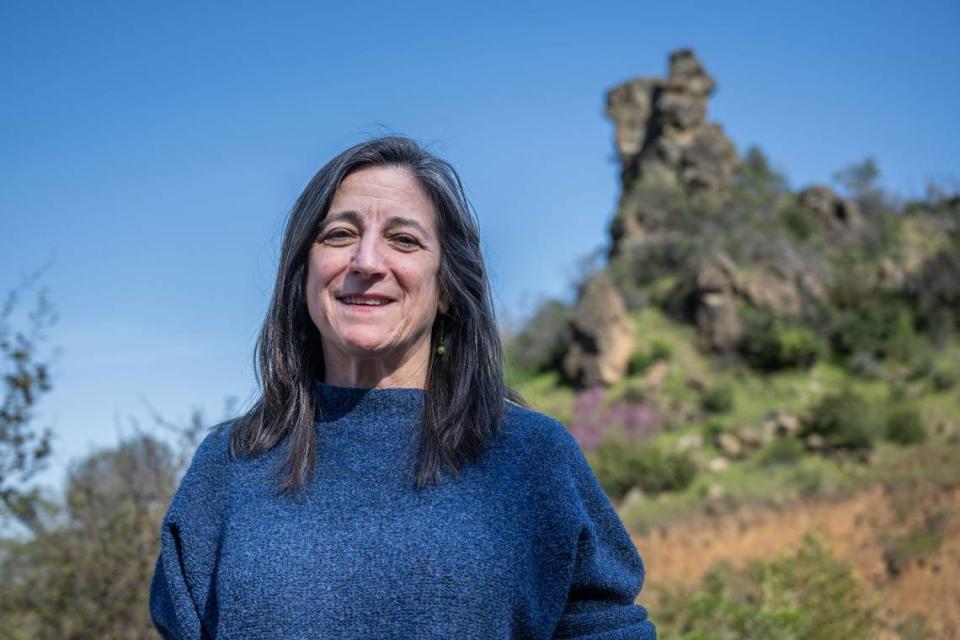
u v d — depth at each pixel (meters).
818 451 22.56
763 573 7.95
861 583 9.56
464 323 2.03
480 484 1.86
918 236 35.47
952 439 21.94
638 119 47.09
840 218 36.78
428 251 1.98
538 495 1.87
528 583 1.81
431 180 2.02
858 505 16.98
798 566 7.85
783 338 28.20
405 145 2.05
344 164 2.00
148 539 5.83
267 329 2.04
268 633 1.73
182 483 1.99
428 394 1.96
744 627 6.83
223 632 1.77
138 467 6.01
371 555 1.76
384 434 1.93
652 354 29.67
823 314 29.55
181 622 1.87
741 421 25.42
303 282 2.04
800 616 6.86
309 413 1.97
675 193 39.81
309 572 1.76
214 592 1.88
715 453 23.95
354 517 1.83
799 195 38.88
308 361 2.05
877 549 13.96
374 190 1.98
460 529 1.79
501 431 1.94
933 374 25.89
